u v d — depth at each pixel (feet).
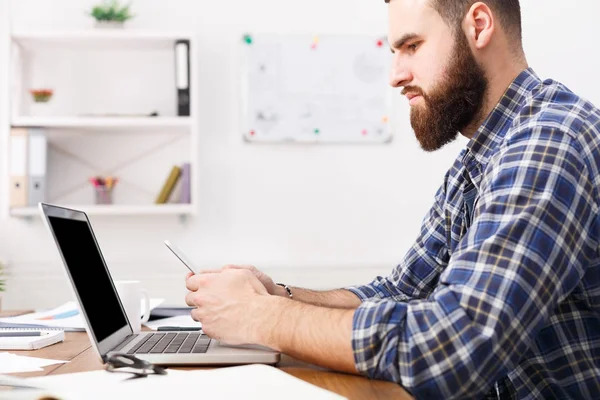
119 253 10.26
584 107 3.28
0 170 10.02
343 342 2.74
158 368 2.54
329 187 10.61
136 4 10.35
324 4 10.64
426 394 2.61
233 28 10.52
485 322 2.64
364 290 4.72
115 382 2.37
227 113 10.49
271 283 4.40
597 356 3.22
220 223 10.43
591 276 3.10
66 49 10.27
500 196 2.96
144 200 10.32
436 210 4.68
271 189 10.53
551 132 3.07
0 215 10.03
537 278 2.73
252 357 2.94
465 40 3.64
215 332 3.12
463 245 2.98
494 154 3.28
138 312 4.54
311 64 10.59
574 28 10.89
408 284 4.70
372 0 10.69
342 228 10.60
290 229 10.53
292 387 2.27
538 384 3.29
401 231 10.68
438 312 2.67
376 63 10.68
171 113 10.41
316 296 4.54
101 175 10.25
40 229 10.12
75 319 4.82
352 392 2.45
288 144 10.57
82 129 10.18
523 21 10.89
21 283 10.06
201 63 10.46
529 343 2.71
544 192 2.89
